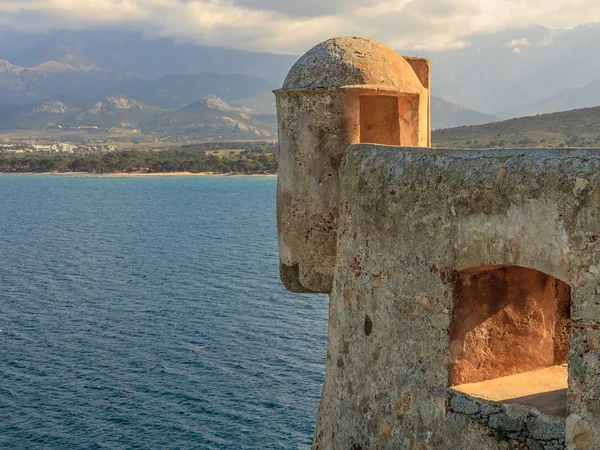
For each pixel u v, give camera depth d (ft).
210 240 301.63
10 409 113.29
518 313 25.45
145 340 148.56
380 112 35.63
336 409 28.14
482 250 22.00
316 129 30.19
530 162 20.83
